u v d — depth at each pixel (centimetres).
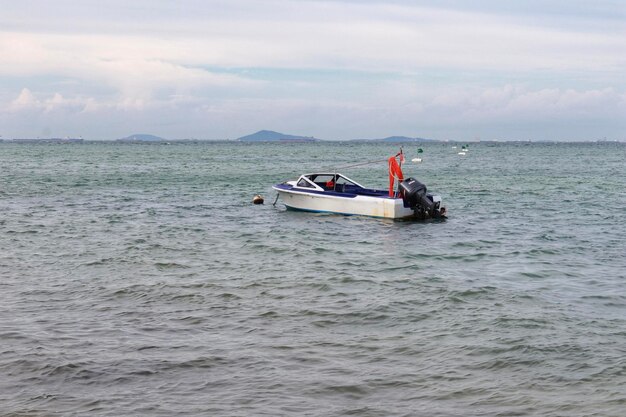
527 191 4869
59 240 2545
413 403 1038
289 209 3591
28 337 1333
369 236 2741
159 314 1520
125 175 6594
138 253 2284
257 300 1652
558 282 1877
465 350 1276
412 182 3192
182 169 7900
